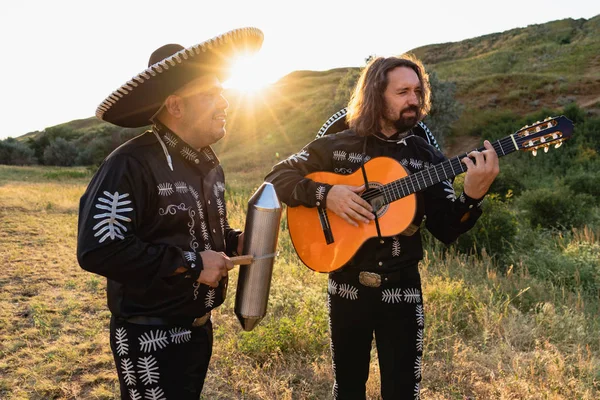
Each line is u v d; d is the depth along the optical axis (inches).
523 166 808.3
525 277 238.5
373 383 140.2
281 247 303.3
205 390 142.0
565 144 879.1
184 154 76.2
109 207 67.0
